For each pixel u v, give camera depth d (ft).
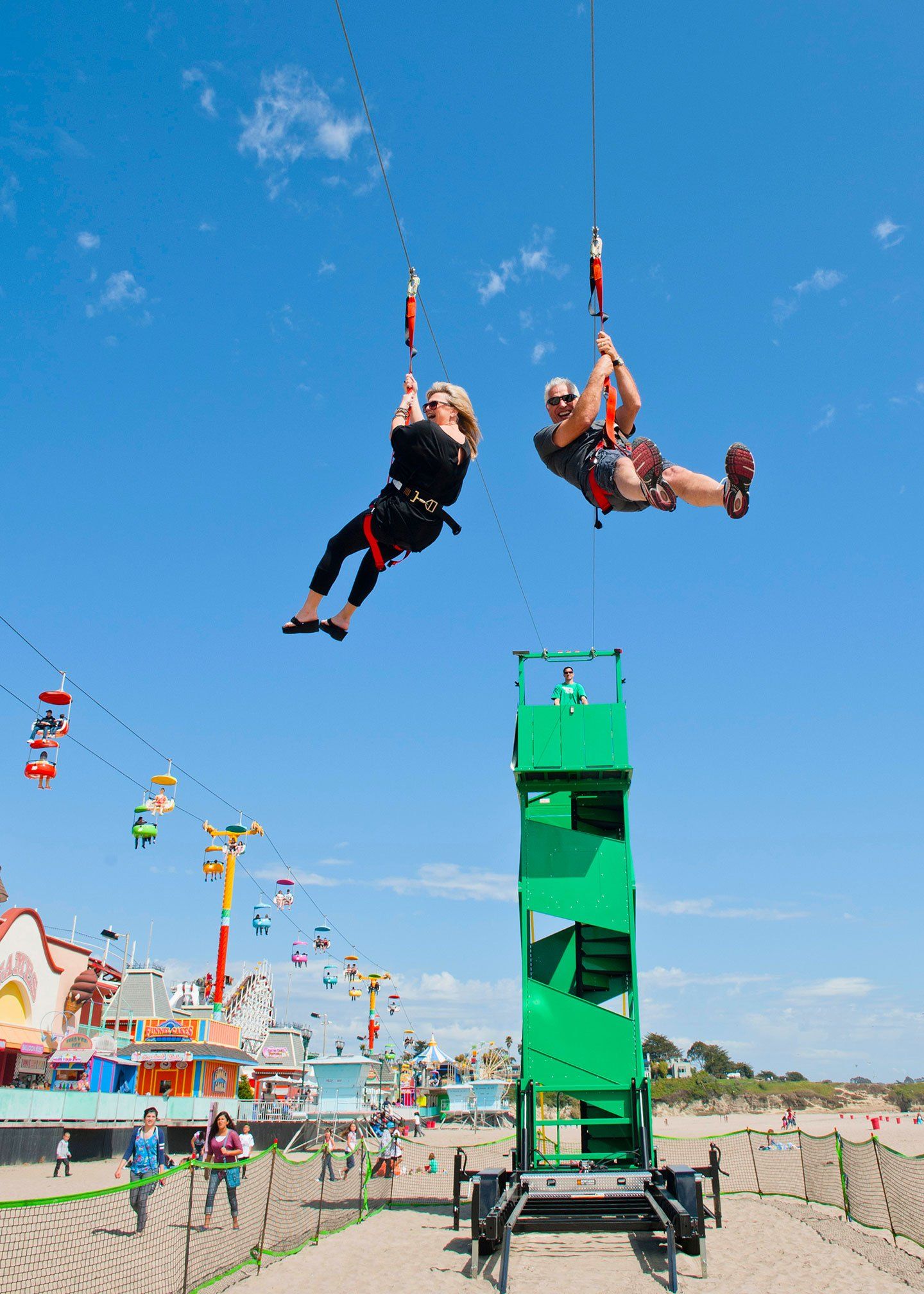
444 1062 248.52
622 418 24.62
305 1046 228.84
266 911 147.95
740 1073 533.96
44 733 59.77
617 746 53.31
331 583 19.88
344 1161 96.27
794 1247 48.75
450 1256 47.29
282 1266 44.04
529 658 57.41
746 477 17.85
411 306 22.35
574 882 53.06
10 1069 114.73
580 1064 50.26
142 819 89.04
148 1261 40.40
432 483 19.45
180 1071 136.26
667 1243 45.60
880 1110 468.75
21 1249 41.65
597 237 25.63
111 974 161.89
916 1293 37.47
